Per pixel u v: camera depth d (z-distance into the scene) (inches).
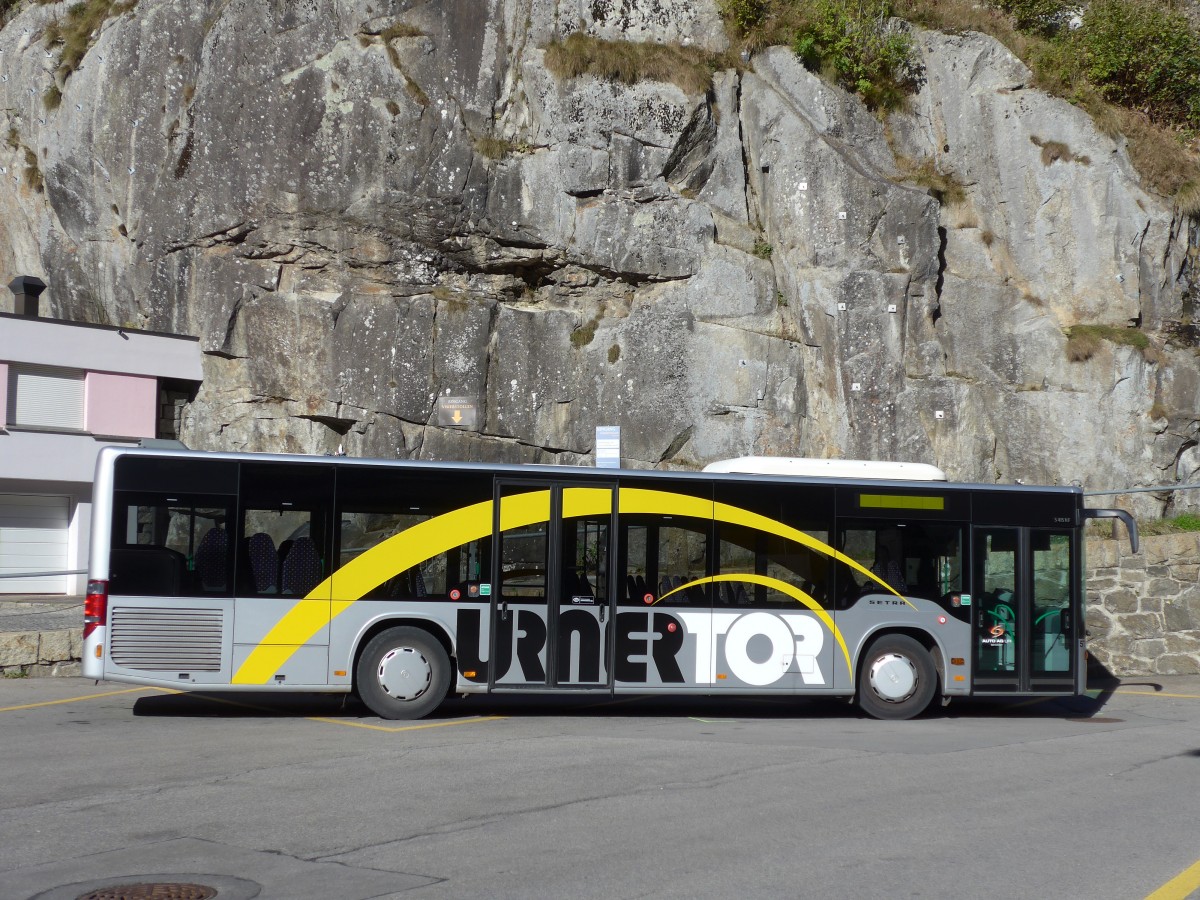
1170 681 679.7
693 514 523.2
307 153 975.0
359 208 966.4
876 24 978.7
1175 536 701.3
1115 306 917.8
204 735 442.3
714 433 937.5
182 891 228.1
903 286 921.5
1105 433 889.5
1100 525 805.2
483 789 334.6
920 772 372.2
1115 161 932.6
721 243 960.3
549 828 284.8
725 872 244.2
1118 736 474.0
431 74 969.5
